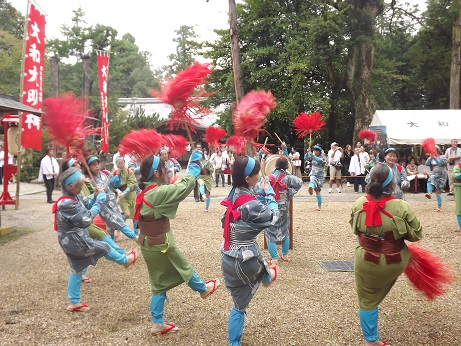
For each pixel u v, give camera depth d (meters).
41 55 10.62
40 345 3.59
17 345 3.60
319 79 22.97
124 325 3.98
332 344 3.53
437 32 26.89
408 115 17.05
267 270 3.34
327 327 3.85
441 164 10.21
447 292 4.67
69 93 4.59
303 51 20.66
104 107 17.56
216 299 4.59
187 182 3.58
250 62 21.42
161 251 3.57
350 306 4.34
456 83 20.34
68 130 4.40
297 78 20.16
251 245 3.25
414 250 3.57
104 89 17.67
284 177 5.86
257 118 3.90
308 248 6.86
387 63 25.55
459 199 7.62
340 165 15.23
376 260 3.19
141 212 3.61
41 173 12.92
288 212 6.07
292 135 23.27
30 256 6.56
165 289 3.72
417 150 19.53
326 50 19.36
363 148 15.41
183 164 30.19
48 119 4.38
